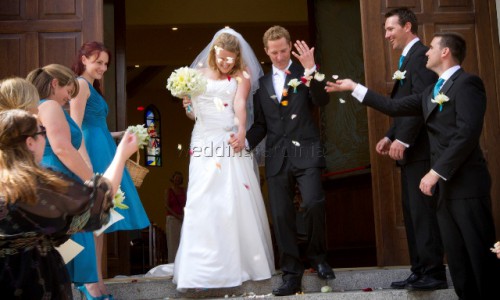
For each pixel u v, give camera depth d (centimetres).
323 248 477
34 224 261
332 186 799
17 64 546
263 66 1411
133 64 1375
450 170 402
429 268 450
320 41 810
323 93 474
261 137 500
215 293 475
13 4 552
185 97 497
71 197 263
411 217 469
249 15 1100
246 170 493
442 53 425
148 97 1711
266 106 493
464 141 399
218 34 500
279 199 478
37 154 271
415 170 457
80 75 468
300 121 485
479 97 411
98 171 456
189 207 475
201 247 466
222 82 493
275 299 448
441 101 413
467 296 415
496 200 536
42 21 550
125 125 759
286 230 473
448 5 559
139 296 477
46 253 269
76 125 409
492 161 540
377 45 553
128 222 464
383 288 486
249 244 478
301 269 469
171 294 479
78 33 550
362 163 809
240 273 467
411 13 480
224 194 475
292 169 479
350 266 780
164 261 1161
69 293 275
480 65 553
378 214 533
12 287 258
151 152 1691
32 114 285
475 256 403
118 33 774
